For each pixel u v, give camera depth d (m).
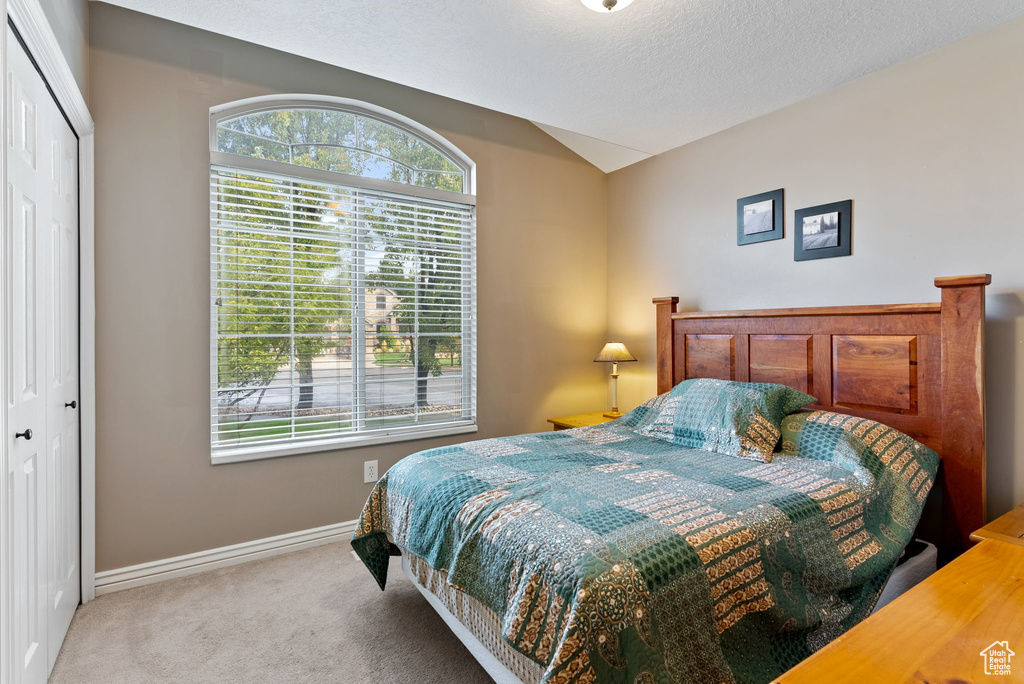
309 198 2.80
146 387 2.37
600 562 1.22
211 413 2.56
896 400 2.27
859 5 1.90
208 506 2.53
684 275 3.38
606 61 2.30
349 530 2.92
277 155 2.73
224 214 2.58
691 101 2.73
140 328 2.35
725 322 2.98
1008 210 2.05
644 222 3.66
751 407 2.28
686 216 3.36
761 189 2.93
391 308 3.09
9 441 1.36
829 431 2.13
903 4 1.90
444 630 2.03
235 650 1.89
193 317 2.48
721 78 2.47
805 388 2.60
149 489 2.39
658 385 3.37
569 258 3.77
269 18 1.98
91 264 2.20
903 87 2.35
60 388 1.91
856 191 2.52
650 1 1.86
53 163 1.81
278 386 2.74
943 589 1.09
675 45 2.17
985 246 2.12
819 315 2.54
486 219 3.38
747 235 2.99
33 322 1.60
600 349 3.94
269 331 2.71
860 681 0.79
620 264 3.85
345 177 2.89
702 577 1.29
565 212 3.75
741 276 3.04
